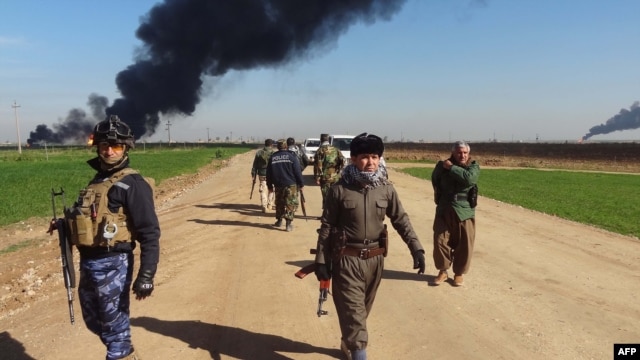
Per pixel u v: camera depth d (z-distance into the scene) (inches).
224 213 526.6
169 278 282.4
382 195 158.7
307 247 362.6
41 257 339.0
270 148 531.2
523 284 274.2
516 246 375.9
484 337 200.8
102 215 137.0
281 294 253.1
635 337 201.2
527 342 195.9
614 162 2393.0
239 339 197.0
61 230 143.1
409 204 606.9
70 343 192.1
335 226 160.6
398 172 1309.1
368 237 156.9
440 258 269.0
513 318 221.9
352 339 153.8
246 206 581.6
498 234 424.8
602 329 209.6
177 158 2036.2
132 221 139.8
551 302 243.9
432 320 219.1
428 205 598.9
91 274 138.9
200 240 387.2
